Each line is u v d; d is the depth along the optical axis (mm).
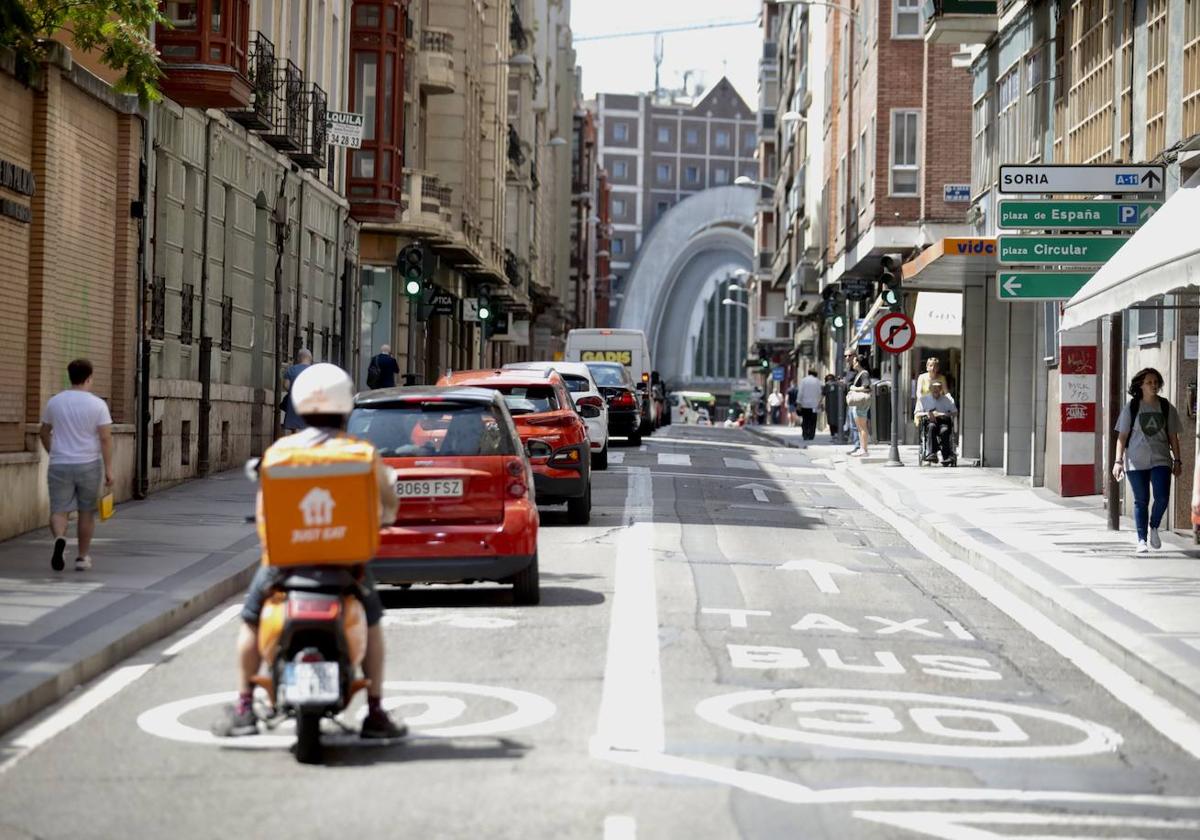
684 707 11008
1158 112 25594
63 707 11062
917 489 31969
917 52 53562
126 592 15672
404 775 9016
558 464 23766
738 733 10227
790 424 101562
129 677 12242
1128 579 18016
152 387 27906
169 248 29422
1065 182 23531
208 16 28953
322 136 40344
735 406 157250
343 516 9258
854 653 13609
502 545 15445
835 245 68250
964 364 41750
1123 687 12508
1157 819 8398
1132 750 10172
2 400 21781
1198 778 9414
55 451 17266
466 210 66562
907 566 20656
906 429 55125
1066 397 29781
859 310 66125
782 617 15570
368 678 9734
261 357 36719
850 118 62156
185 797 8555
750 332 163875
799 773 9172
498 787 8727
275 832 7848
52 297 23250
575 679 11969
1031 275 24547
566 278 134875
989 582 19219
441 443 15633
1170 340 24094
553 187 119000
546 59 110750
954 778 9180
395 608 15688
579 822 7996
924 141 52312
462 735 10062
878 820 8148
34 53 21188
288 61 37156
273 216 37281
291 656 9273
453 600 16297
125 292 26547
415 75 58531
